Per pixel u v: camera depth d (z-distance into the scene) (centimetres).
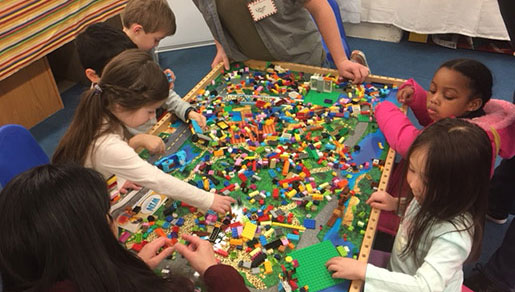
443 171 92
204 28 381
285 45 192
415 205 115
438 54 358
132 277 73
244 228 114
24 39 244
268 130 151
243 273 104
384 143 145
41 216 65
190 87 329
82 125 111
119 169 112
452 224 97
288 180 129
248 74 189
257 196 124
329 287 100
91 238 68
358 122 155
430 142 94
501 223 206
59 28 264
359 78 175
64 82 345
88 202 69
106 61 155
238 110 163
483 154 92
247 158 137
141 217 120
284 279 102
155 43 179
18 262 67
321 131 150
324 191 126
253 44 190
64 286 67
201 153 143
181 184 114
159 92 109
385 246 168
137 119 114
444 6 337
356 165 136
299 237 113
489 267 168
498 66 335
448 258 95
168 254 104
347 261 101
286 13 185
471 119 133
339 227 115
